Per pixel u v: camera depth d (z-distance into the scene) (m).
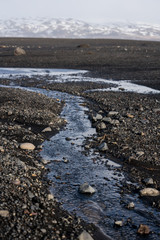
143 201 8.14
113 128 13.52
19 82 26.30
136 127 13.71
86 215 7.37
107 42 77.31
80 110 17.22
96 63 38.16
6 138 11.99
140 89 23.75
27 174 8.77
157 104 18.66
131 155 10.87
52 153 11.09
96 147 11.80
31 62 38.81
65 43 73.75
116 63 38.12
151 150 11.35
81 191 8.36
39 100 17.86
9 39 87.12
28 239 5.99
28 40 84.00
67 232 6.57
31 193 7.66
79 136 12.95
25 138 12.25
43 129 13.48
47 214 7.02
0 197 7.06
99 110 17.34
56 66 36.22
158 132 13.18
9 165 8.88
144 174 9.68
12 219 6.45
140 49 54.94
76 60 40.34
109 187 8.80
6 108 15.78
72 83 25.92
